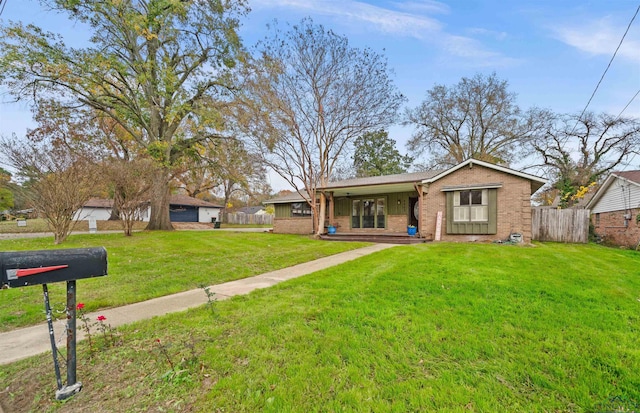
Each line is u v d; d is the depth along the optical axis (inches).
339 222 680.4
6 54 482.3
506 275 221.9
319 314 151.7
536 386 90.7
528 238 443.2
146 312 168.2
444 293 180.5
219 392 90.4
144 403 88.0
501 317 142.7
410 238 507.2
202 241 486.9
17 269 83.0
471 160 477.4
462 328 130.9
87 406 88.3
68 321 95.7
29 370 110.0
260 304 171.6
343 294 185.0
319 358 108.3
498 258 296.0
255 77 575.8
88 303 182.9
